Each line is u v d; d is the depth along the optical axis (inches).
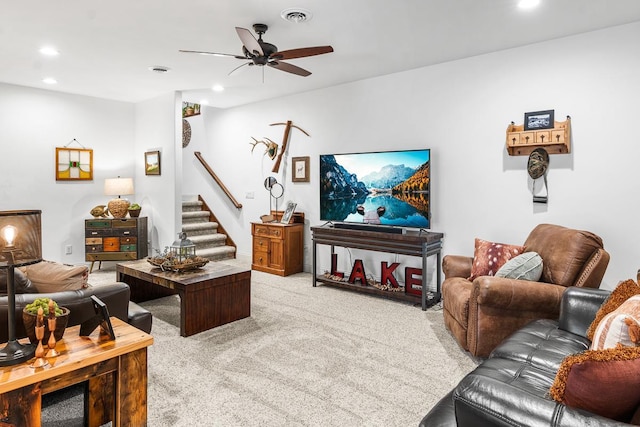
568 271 113.3
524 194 154.1
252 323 146.3
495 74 158.9
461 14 123.1
